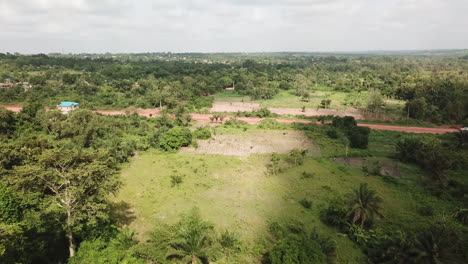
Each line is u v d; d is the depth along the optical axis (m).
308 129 91.00
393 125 99.38
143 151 70.75
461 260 30.09
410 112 107.88
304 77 198.12
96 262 27.69
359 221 38.06
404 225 38.88
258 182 52.81
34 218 27.36
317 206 44.25
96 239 30.53
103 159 32.28
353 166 62.28
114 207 43.19
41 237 28.45
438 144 61.12
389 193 48.91
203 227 32.53
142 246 31.34
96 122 76.25
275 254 28.97
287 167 60.19
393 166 62.22
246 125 96.81
